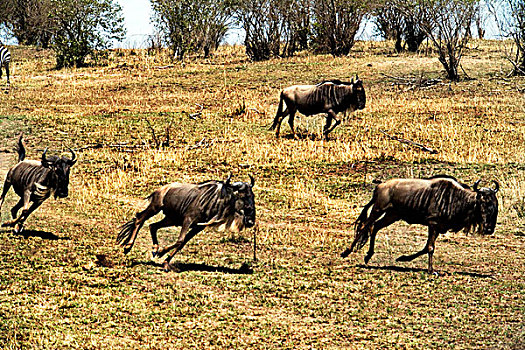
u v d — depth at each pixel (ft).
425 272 83.97
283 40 323.16
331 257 90.74
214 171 140.05
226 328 63.36
